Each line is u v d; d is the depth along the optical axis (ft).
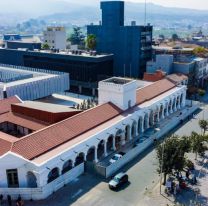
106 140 204.85
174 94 298.56
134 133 238.07
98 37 426.51
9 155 157.79
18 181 162.81
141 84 330.54
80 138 188.96
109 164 193.16
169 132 252.01
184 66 375.04
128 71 412.36
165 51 465.06
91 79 378.73
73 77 394.93
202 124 235.61
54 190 166.81
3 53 471.62
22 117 224.94
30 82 302.25
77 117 206.90
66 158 171.94
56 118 210.59
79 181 177.17
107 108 228.43
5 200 159.63
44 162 159.33
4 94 277.85
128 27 397.80
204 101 349.00
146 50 417.08
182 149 170.19
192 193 165.37
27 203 157.07
